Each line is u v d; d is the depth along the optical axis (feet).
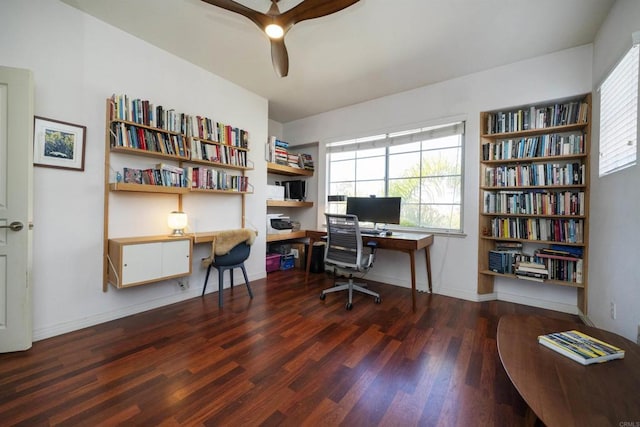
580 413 2.80
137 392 4.66
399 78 9.93
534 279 8.51
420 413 4.28
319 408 4.36
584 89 7.77
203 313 8.18
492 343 6.56
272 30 5.93
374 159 12.56
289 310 8.50
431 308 8.84
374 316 8.13
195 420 4.07
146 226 8.36
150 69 8.20
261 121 11.84
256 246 11.88
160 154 8.02
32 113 5.84
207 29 7.47
